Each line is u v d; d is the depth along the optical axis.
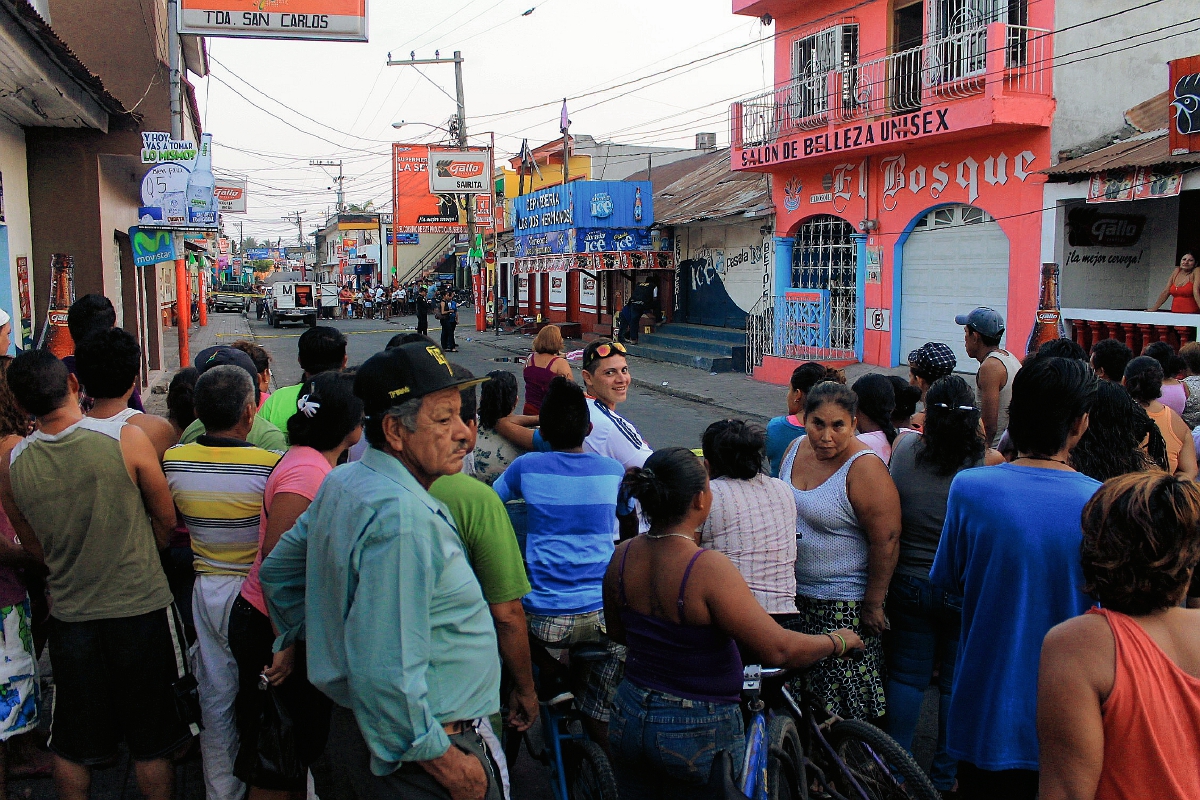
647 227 23.02
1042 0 13.09
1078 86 13.16
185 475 3.53
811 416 3.70
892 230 15.86
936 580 3.12
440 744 2.18
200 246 31.61
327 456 3.31
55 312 7.08
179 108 13.51
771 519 3.51
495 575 2.96
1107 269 13.40
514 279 38.09
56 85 9.22
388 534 2.19
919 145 14.85
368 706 2.16
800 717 3.61
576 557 3.56
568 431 3.60
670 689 2.78
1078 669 1.89
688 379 18.84
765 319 19.06
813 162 17.20
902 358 16.05
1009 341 13.76
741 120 18.30
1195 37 13.77
